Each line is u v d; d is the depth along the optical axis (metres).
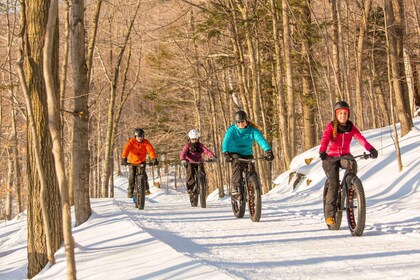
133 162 14.25
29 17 7.98
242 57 23.88
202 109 39.38
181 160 14.08
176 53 30.17
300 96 26.12
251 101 25.53
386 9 17.27
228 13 22.44
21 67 5.91
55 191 8.10
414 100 23.98
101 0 20.61
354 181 7.57
